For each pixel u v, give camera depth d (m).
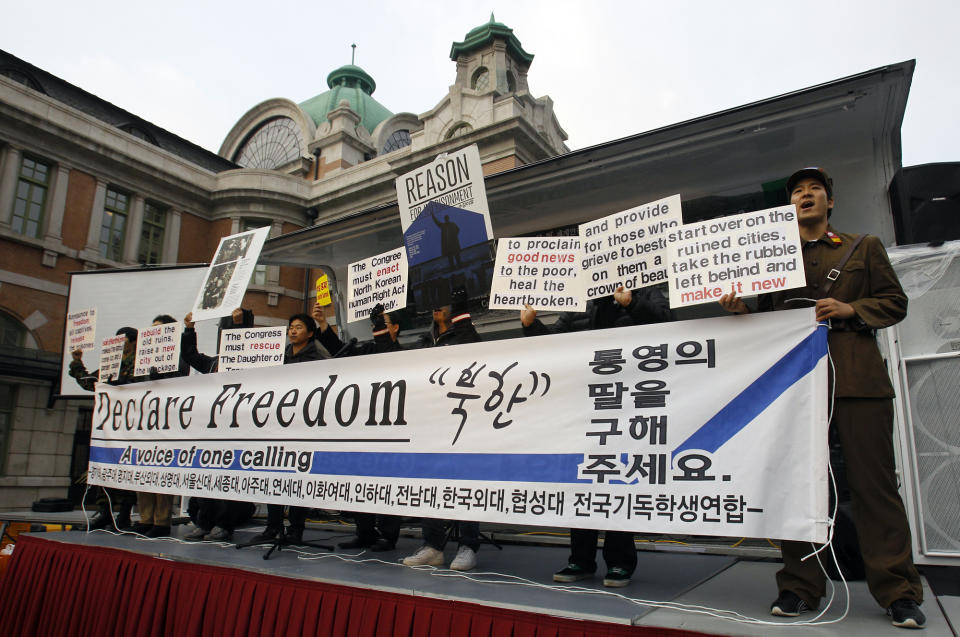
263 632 2.92
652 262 2.84
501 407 2.85
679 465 2.35
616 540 2.81
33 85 16.16
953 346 3.47
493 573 3.00
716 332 2.46
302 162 21.28
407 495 2.98
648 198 5.45
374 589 2.68
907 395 3.51
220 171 20.38
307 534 5.12
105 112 17.66
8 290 13.98
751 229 2.44
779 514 2.12
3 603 4.28
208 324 6.88
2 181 14.14
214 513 4.46
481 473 2.79
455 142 15.93
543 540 4.50
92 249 15.63
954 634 1.88
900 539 2.10
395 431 3.14
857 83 3.86
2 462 13.35
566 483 2.56
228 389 3.98
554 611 2.21
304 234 6.97
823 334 2.23
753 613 2.19
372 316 4.12
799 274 2.31
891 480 2.16
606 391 2.61
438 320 3.77
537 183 5.37
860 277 2.37
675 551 4.02
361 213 6.42
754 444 2.23
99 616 3.63
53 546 4.20
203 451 3.93
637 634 2.02
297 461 3.47
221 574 3.25
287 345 4.75
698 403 2.39
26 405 13.81
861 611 2.22
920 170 4.63
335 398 3.44
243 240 4.67
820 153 4.61
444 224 3.92
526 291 3.28
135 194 16.86
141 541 4.17
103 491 4.96
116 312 7.18
